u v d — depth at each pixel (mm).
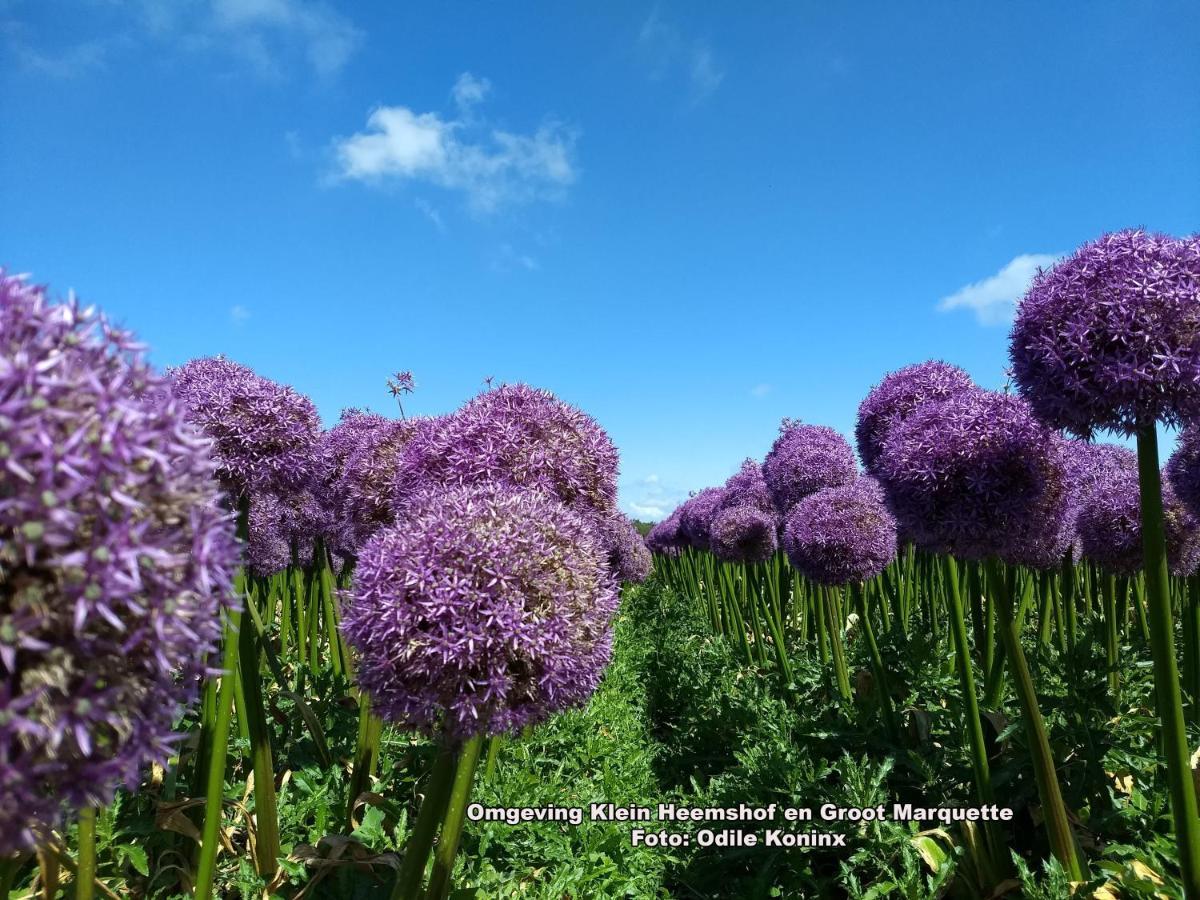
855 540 5574
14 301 1366
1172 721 2752
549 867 4176
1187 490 4621
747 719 5977
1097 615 7574
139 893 3191
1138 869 3148
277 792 4020
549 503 2818
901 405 5016
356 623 2438
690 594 14141
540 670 2395
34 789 1317
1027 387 3113
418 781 4258
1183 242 2828
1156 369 2674
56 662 1263
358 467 4398
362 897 3293
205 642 1517
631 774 5559
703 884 4422
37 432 1231
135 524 1349
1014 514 3279
